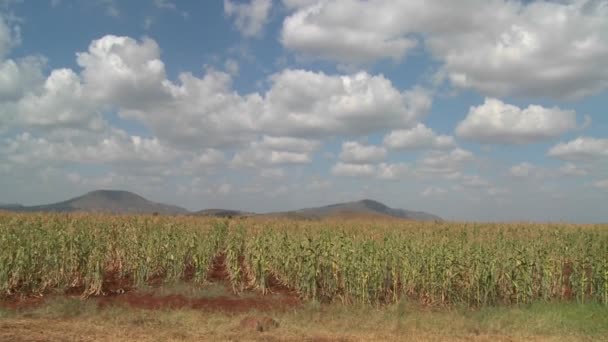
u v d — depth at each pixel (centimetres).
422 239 2086
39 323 1241
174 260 1852
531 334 1237
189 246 2016
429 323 1318
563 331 1264
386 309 1507
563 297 1720
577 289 1727
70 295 1602
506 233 2819
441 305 1599
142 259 1783
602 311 1431
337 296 1692
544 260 1744
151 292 1636
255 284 1814
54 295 1580
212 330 1210
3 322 1240
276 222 2912
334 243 1748
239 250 2252
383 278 1684
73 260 1716
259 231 2369
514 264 1655
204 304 1523
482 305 1596
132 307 1460
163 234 2028
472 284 1619
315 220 3191
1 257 1559
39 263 1683
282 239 2038
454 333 1235
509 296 1708
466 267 1659
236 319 1334
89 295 1612
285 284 1848
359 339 1162
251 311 1455
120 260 1950
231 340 1123
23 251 1616
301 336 1183
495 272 1636
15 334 1113
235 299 1600
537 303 1552
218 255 2395
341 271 1688
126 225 2311
